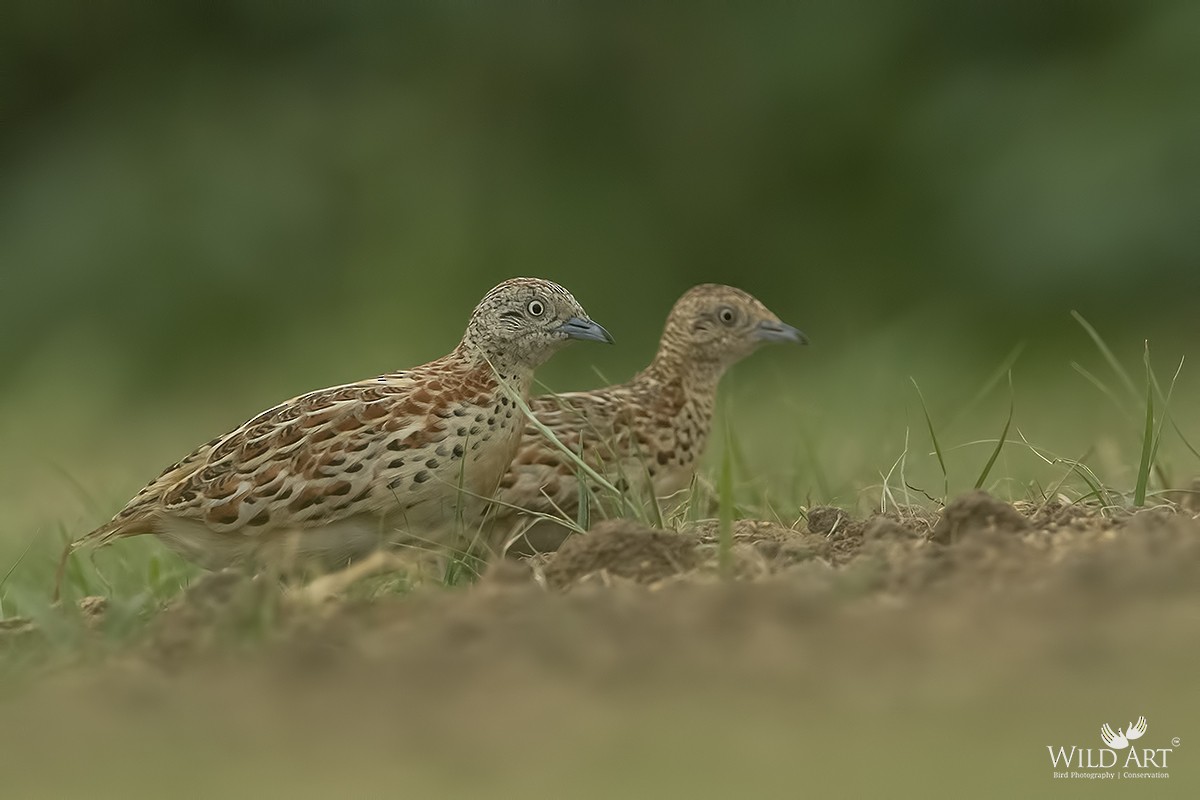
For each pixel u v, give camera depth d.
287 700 6.06
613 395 11.25
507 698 5.92
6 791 5.28
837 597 6.92
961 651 6.13
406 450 9.39
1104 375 20.17
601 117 26.44
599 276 25.58
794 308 25.44
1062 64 24.58
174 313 24.67
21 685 6.67
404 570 8.73
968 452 13.51
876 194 25.39
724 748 5.35
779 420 16.39
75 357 23.75
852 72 25.53
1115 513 9.14
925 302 24.02
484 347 9.96
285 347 24.08
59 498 15.46
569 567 7.96
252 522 9.40
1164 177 22.77
